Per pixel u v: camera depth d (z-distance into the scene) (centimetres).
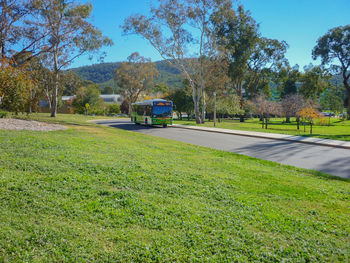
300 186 686
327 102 8594
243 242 380
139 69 7262
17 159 721
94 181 610
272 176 788
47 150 884
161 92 11288
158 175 703
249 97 6550
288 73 7000
